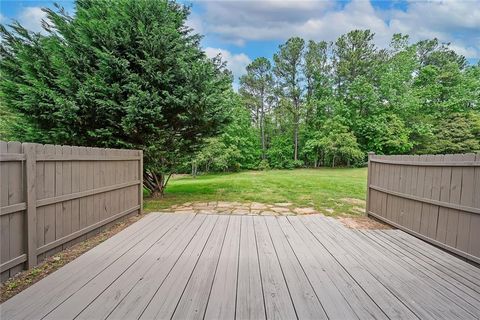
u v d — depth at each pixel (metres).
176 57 5.21
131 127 4.89
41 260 2.43
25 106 4.45
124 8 4.95
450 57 20.45
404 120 17.52
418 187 3.19
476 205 2.40
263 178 10.42
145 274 2.15
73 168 2.89
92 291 1.87
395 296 1.85
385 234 3.35
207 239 3.08
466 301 1.79
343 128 17.28
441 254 2.67
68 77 4.53
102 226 3.48
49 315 1.59
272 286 1.97
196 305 1.70
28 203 2.26
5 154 2.05
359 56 18.58
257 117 21.69
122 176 4.00
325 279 2.09
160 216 4.26
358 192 6.67
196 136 6.21
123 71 4.89
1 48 4.65
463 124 16.41
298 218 4.12
